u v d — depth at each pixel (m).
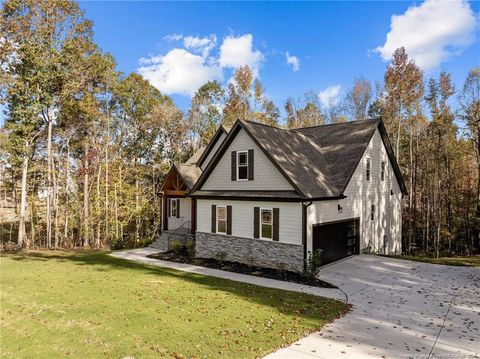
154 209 33.25
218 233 18.05
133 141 35.94
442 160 30.23
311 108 52.56
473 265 16.05
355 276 13.80
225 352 6.64
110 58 28.38
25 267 16.36
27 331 7.66
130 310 9.32
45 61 23.59
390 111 34.34
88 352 6.54
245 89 45.00
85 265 17.11
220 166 18.27
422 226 31.53
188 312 9.22
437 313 9.36
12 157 24.53
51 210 29.17
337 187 16.67
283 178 15.38
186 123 39.25
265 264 15.76
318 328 8.14
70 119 28.02
